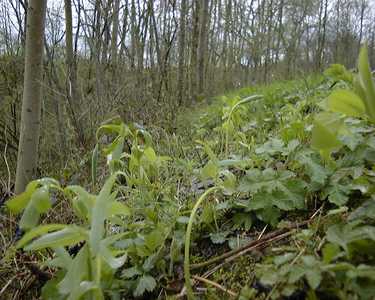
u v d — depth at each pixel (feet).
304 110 9.23
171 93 22.27
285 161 6.11
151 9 23.50
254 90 19.79
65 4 16.10
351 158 4.96
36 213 3.48
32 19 9.18
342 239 3.17
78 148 12.67
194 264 4.45
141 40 23.24
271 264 3.41
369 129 5.50
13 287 5.18
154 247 4.42
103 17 18.84
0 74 16.72
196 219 5.15
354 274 2.80
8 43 18.38
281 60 62.44
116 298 4.00
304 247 3.61
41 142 13.33
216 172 5.07
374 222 3.65
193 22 34.60
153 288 4.01
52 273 4.96
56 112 13.73
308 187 4.96
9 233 6.85
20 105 15.83
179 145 9.38
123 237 4.68
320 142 3.28
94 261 3.34
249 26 53.26
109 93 16.58
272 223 4.78
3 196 9.30
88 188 8.35
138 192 5.67
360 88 3.39
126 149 9.48
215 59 48.88
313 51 64.80
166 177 6.70
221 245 4.84
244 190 5.02
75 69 15.67
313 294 3.01
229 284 3.99
